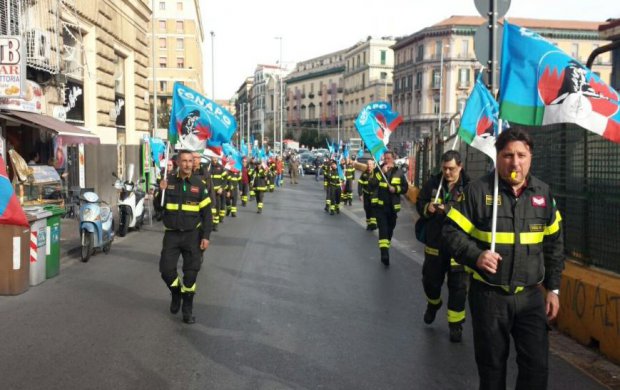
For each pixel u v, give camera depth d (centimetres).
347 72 12012
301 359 577
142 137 2723
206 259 1126
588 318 638
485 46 945
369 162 1612
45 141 1728
